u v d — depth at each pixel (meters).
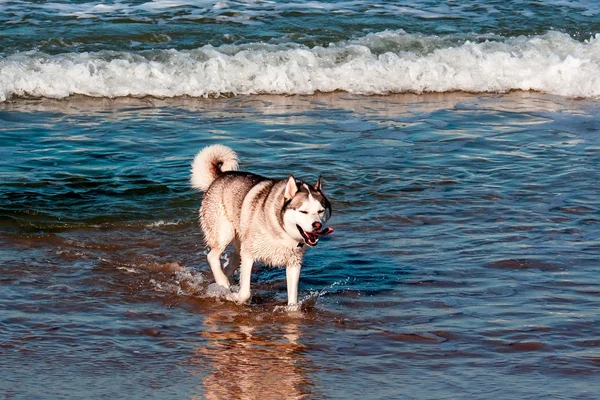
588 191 12.82
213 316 8.80
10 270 9.74
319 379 7.30
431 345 7.99
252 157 14.13
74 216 11.55
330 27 22.12
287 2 24.03
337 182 13.05
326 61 19.98
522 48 21.05
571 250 10.51
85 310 8.76
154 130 15.77
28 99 17.88
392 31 21.80
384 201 12.37
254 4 23.75
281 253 8.77
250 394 7.00
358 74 19.61
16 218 11.36
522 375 7.32
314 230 8.21
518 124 16.81
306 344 8.08
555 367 7.48
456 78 19.78
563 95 19.45
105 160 13.94
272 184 8.89
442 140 15.51
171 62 19.31
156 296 9.27
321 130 16.03
